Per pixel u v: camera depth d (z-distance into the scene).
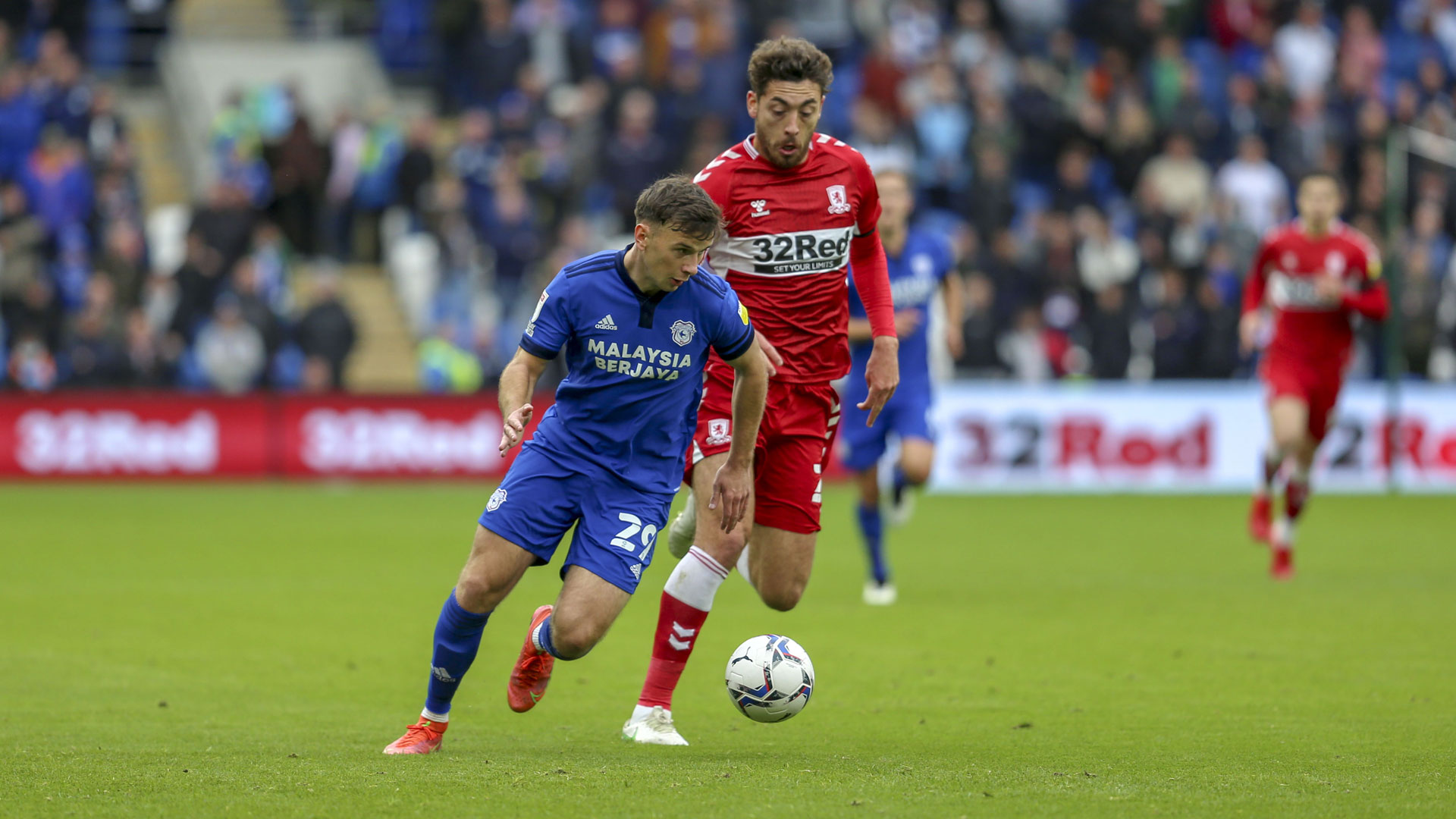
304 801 15.98
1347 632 30.44
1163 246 69.81
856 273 22.33
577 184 72.19
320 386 66.12
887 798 16.33
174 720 21.64
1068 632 30.44
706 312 18.61
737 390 19.25
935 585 38.09
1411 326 68.88
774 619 32.38
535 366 18.47
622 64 73.50
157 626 30.94
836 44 83.94
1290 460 39.91
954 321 37.06
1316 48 83.75
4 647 28.23
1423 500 63.00
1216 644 28.98
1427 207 71.12
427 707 19.17
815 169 21.66
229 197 67.56
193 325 66.69
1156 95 78.38
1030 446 66.81
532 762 18.30
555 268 68.06
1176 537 49.75
